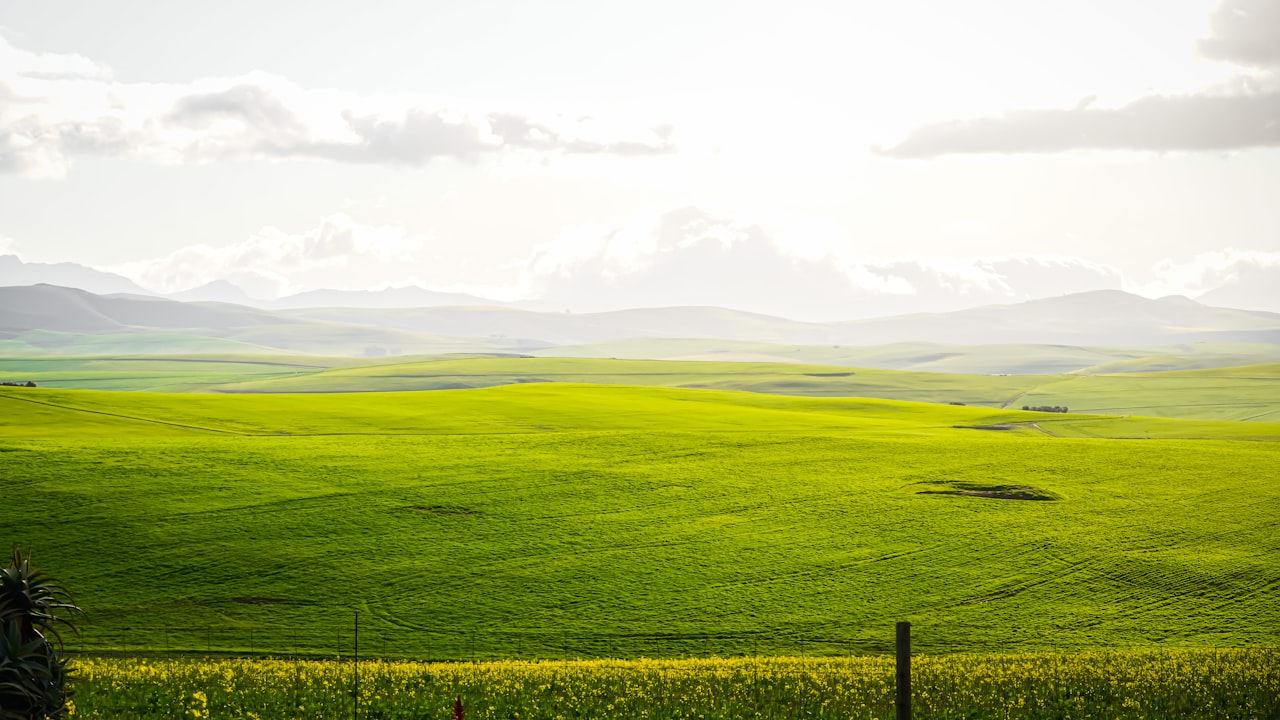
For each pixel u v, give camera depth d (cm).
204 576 5622
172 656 4356
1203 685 3050
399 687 2902
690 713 2598
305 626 4919
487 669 3488
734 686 3008
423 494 7388
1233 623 5175
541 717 2531
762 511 7269
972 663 3731
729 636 4884
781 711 2642
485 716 2503
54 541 6053
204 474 7588
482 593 5475
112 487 7119
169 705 2488
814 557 6244
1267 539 6756
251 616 5044
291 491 7288
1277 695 2889
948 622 5147
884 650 4694
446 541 6372
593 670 3447
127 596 5278
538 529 6681
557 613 5184
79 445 8294
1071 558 6300
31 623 1320
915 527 6944
